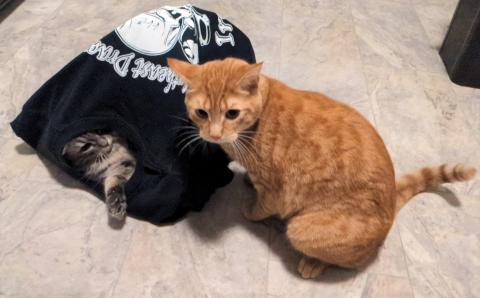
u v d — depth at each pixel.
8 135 1.81
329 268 1.48
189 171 1.51
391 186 1.30
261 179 1.39
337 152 1.24
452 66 2.30
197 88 1.19
